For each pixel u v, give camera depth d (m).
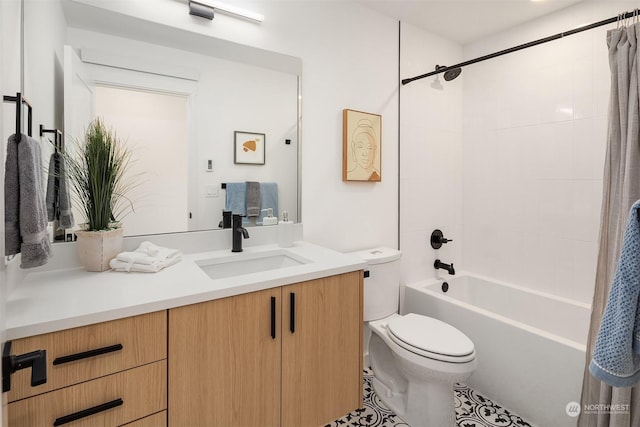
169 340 1.04
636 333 0.84
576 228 2.15
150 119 1.54
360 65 2.21
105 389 0.95
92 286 1.13
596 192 2.06
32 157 0.95
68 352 0.89
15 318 0.87
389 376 1.95
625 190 1.42
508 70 2.48
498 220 2.58
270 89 1.86
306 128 2.00
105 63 1.43
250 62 1.79
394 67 2.38
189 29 1.62
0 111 0.57
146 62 1.52
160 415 1.04
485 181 2.66
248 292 1.20
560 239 2.23
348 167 2.14
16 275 1.11
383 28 2.31
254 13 1.77
